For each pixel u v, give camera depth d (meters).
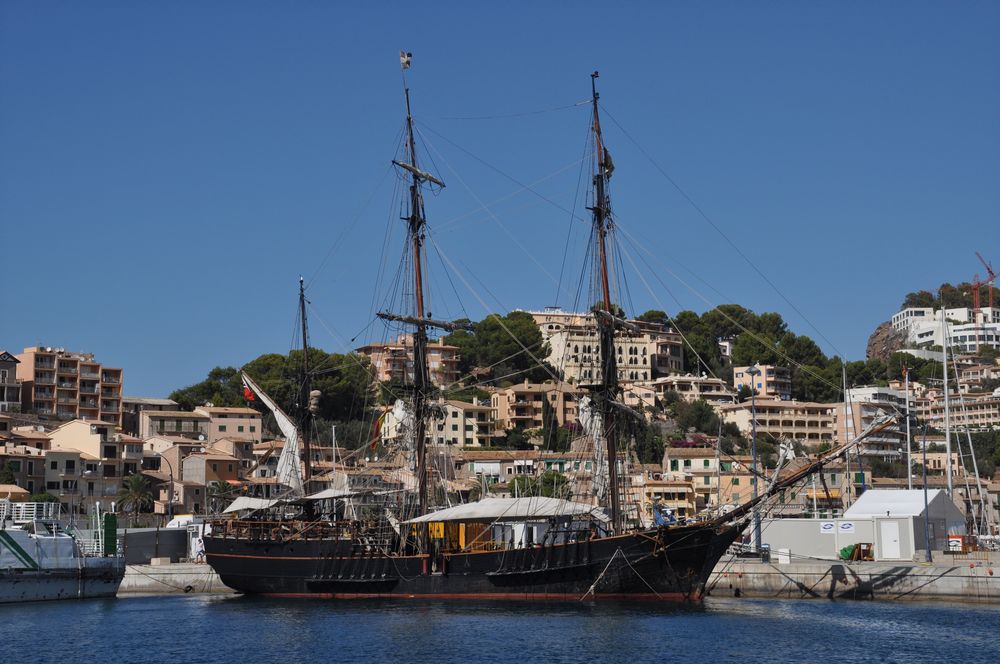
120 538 154.50
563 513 119.38
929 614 103.12
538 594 116.50
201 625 106.75
